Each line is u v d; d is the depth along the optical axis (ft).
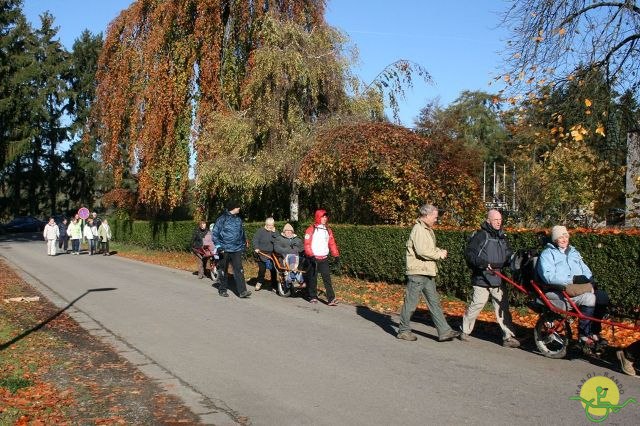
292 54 66.28
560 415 17.95
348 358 25.04
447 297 42.52
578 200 63.98
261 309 38.17
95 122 102.37
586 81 44.19
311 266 41.22
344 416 17.99
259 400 19.65
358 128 55.62
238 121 71.46
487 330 31.22
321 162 56.80
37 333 30.48
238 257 43.32
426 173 53.93
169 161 85.51
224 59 83.15
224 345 27.66
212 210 84.07
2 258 85.51
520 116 46.83
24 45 159.63
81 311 37.52
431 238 28.17
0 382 21.15
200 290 48.03
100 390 20.84
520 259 26.45
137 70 87.92
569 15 44.88
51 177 190.90
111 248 112.98
